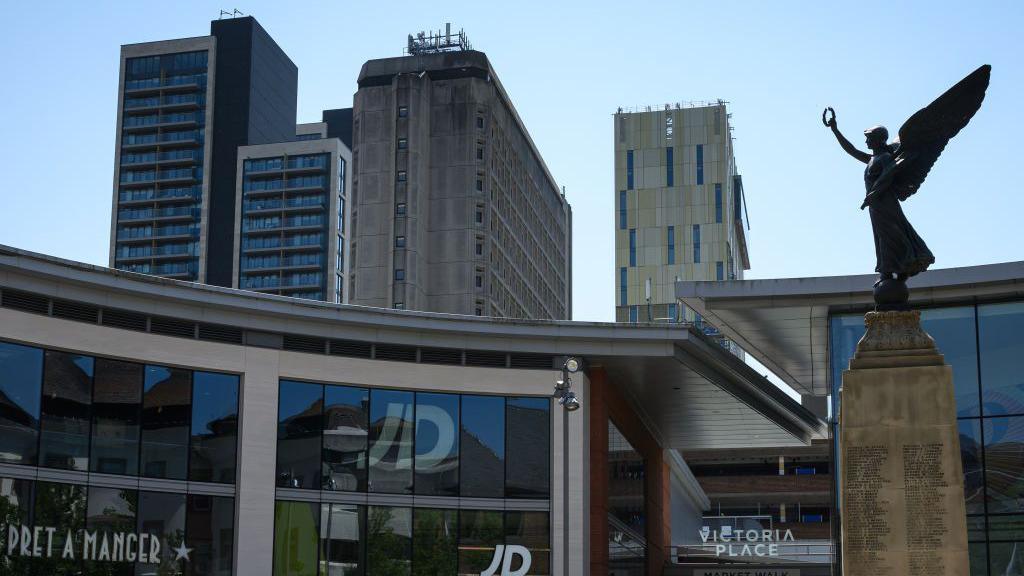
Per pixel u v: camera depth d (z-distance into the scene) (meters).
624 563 57.38
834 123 27.17
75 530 43.12
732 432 67.69
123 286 44.59
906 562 24.56
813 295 46.94
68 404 43.72
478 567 49.03
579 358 51.47
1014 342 45.44
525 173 184.75
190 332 46.72
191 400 46.34
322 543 47.56
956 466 24.67
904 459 24.94
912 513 24.72
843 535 25.03
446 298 158.88
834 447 46.91
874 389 25.34
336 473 48.31
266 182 195.88
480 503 49.59
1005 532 44.06
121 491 44.38
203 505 45.97
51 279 43.28
